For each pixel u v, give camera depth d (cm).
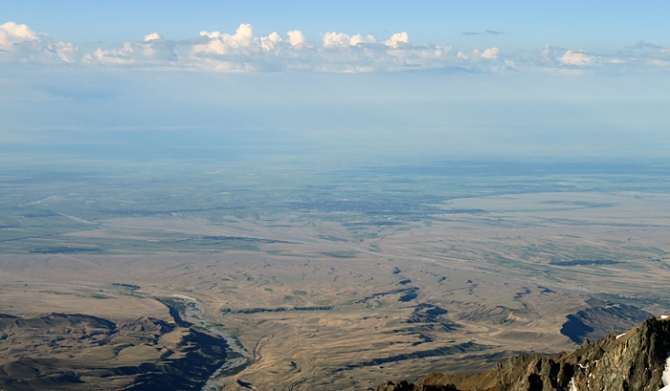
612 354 8912
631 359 8588
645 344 8556
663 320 8781
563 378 9388
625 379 8512
